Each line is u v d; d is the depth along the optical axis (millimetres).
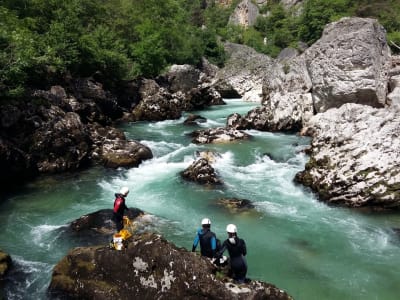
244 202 15203
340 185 15156
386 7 64312
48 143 19031
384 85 23609
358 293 9734
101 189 17016
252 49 66000
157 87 38156
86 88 29703
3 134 17766
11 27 24406
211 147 23359
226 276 9000
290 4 93438
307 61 27547
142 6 60125
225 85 49688
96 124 26078
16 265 10797
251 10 94625
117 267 9312
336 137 17406
